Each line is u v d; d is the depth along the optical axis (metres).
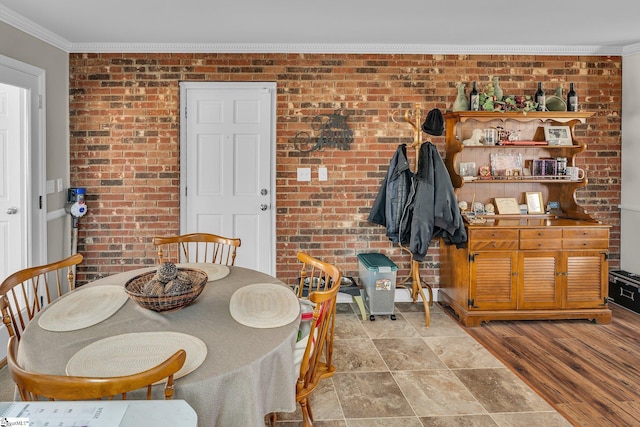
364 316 3.64
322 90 3.94
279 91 3.92
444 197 3.39
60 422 0.88
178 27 3.38
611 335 3.34
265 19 3.21
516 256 3.47
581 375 2.71
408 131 3.98
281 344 1.52
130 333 1.58
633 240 4.02
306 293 3.65
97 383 1.03
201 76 3.88
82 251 3.92
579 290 3.53
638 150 3.92
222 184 3.99
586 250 3.50
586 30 3.49
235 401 1.36
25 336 1.56
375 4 2.92
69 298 1.94
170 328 1.63
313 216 4.00
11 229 3.20
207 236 2.91
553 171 3.85
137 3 2.87
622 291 3.94
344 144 3.97
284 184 3.97
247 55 3.90
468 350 3.07
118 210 3.92
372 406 2.37
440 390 2.53
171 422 0.89
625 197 4.07
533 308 3.51
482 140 3.78
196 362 1.38
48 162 3.52
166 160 3.91
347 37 3.68
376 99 3.96
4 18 2.94
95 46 3.80
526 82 4.00
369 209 4.01
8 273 3.21
